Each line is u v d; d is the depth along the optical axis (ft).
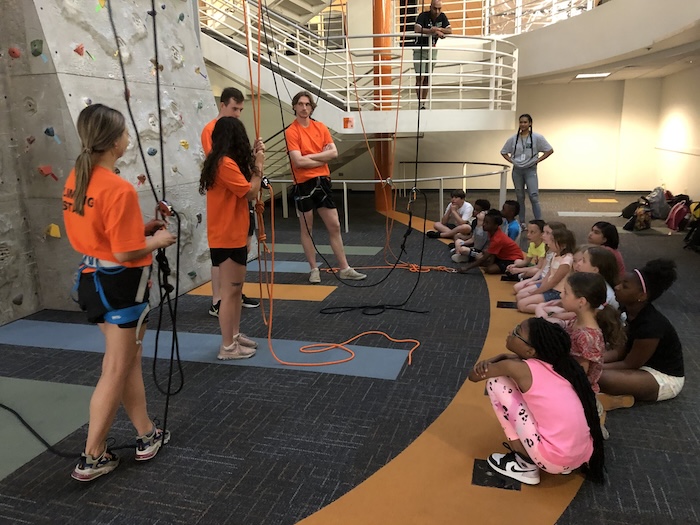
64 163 11.82
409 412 8.14
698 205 20.84
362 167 34.37
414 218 25.11
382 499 6.25
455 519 5.91
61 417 8.24
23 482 6.69
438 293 13.92
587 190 34.09
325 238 21.08
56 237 12.53
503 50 29.22
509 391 6.56
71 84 11.51
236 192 8.93
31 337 11.41
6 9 11.32
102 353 10.61
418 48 20.97
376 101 21.07
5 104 11.85
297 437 7.54
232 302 9.83
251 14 21.16
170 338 11.28
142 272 6.18
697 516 5.89
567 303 7.20
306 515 6.02
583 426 6.17
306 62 28.58
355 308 12.89
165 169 13.64
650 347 7.93
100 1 12.15
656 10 19.53
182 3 15.05
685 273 15.55
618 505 6.08
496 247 15.24
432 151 34.50
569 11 27.99
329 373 9.50
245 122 27.96
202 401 8.59
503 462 6.63
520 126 21.16
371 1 29.17
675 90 28.84
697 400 8.29
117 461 6.95
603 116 32.89
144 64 13.32
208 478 6.70
